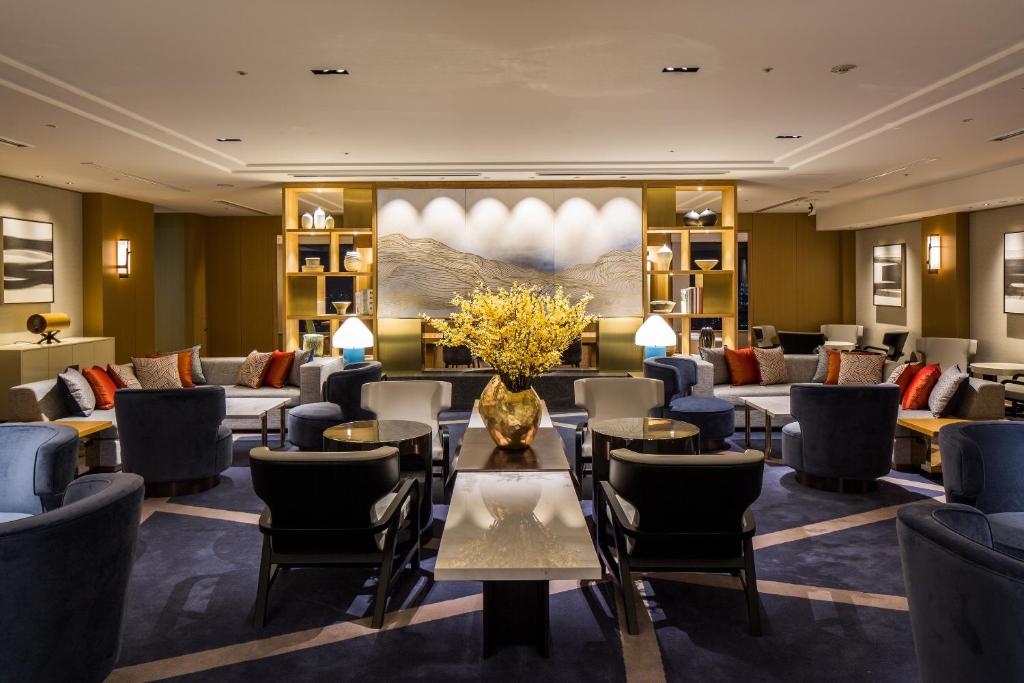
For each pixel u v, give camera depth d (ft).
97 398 21.49
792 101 18.11
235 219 44.52
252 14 12.46
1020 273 31.35
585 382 18.30
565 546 8.37
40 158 24.77
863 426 16.84
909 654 9.73
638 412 18.16
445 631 10.41
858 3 12.17
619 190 29.96
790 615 10.90
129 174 28.12
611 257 29.94
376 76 15.94
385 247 29.89
